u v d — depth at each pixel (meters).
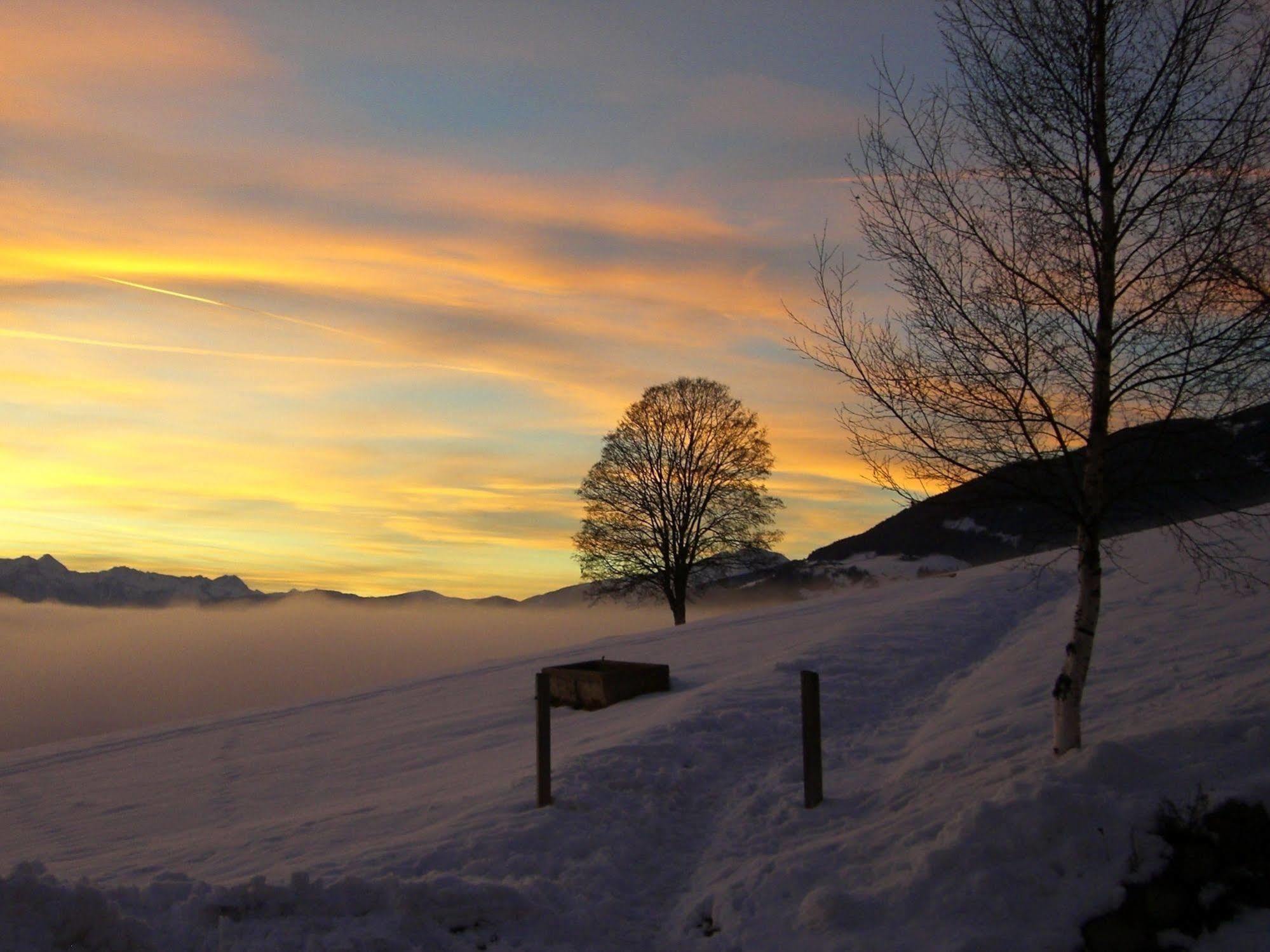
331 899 6.82
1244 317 7.73
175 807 14.68
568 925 7.21
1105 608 19.05
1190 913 6.09
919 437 8.80
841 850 7.72
